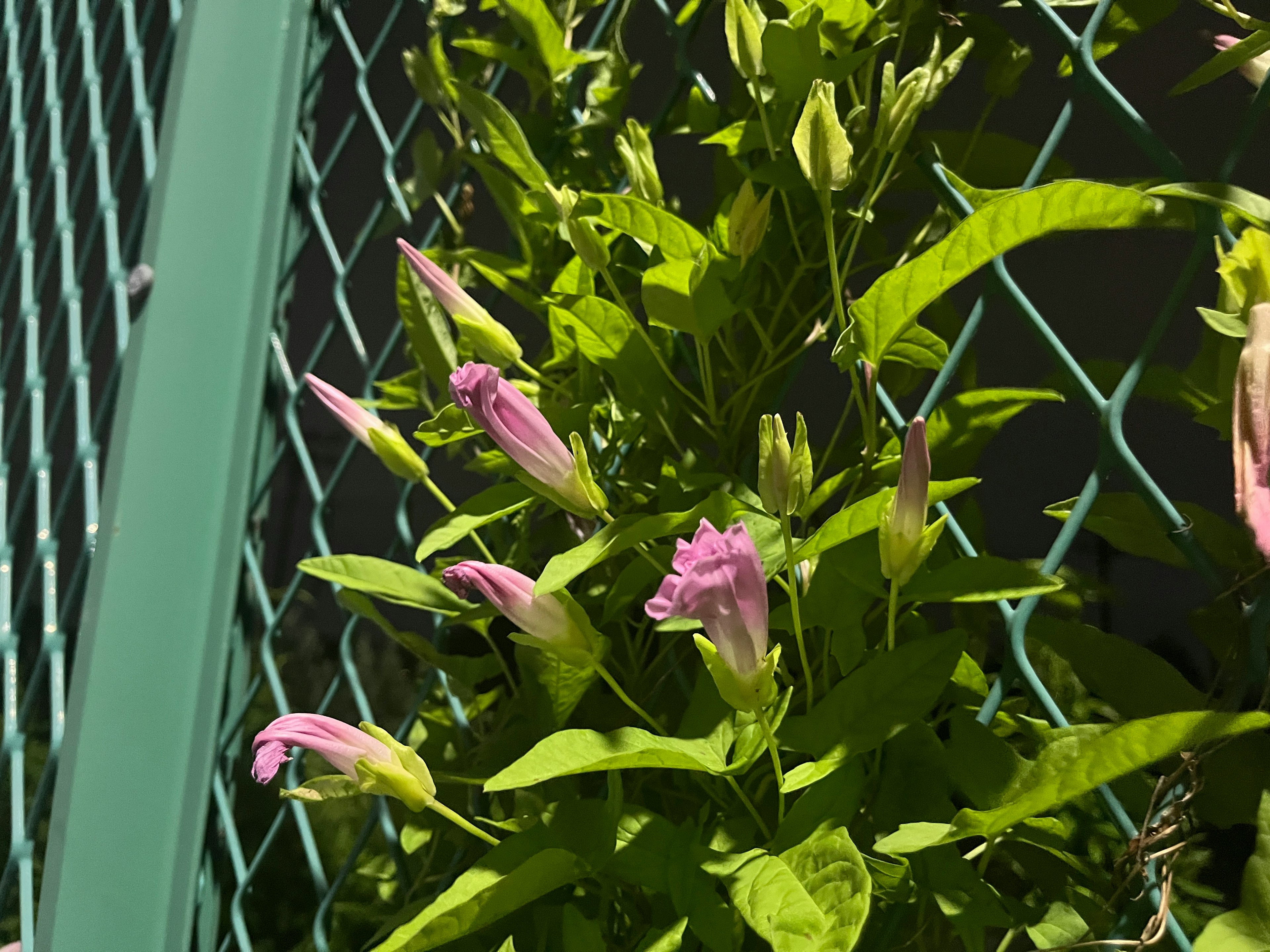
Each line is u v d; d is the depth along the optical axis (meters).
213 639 0.43
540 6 0.42
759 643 0.28
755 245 0.34
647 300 0.35
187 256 0.46
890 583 0.31
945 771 0.31
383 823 0.39
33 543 0.82
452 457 0.43
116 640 0.42
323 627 0.72
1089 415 0.51
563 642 0.32
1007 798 0.29
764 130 0.36
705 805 0.32
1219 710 0.29
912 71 0.34
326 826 0.61
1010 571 0.30
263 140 0.47
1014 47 0.38
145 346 0.45
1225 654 0.31
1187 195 0.29
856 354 0.32
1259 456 0.27
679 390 0.38
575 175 0.44
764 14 0.40
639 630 0.38
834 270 0.32
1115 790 0.31
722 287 0.35
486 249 0.60
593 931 0.31
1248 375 0.27
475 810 0.38
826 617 0.32
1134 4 0.34
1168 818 0.28
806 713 0.32
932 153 0.35
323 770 0.61
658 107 0.57
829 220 0.32
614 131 0.44
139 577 0.43
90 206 0.98
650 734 0.31
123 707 0.42
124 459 0.44
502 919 0.34
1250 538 0.26
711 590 0.27
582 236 0.36
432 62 0.46
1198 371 0.33
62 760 0.42
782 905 0.27
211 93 0.47
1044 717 0.34
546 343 0.43
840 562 0.32
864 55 0.35
